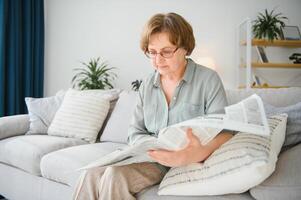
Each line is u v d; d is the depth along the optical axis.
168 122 1.15
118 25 3.91
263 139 0.93
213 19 4.03
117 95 2.27
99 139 2.11
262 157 0.81
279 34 3.88
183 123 0.89
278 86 3.95
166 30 1.02
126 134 1.91
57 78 3.81
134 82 3.65
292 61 4.11
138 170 1.04
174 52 1.05
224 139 0.96
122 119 1.98
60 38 3.81
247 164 0.82
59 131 2.04
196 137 0.90
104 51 3.90
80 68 3.87
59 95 2.40
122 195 0.98
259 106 0.91
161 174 1.09
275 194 0.83
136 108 1.28
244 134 0.96
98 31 3.88
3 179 1.93
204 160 0.95
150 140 0.90
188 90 1.12
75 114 2.06
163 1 3.96
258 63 3.77
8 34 3.25
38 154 1.69
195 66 1.16
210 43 4.04
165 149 0.92
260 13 4.07
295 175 0.85
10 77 3.24
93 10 3.86
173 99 1.14
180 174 0.96
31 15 3.46
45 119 2.19
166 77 1.17
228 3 4.04
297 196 0.82
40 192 1.67
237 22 4.06
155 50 1.06
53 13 3.77
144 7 3.93
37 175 1.70
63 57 3.82
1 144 1.93
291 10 4.13
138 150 0.94
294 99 1.50
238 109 0.92
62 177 1.51
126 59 3.93
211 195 0.91
